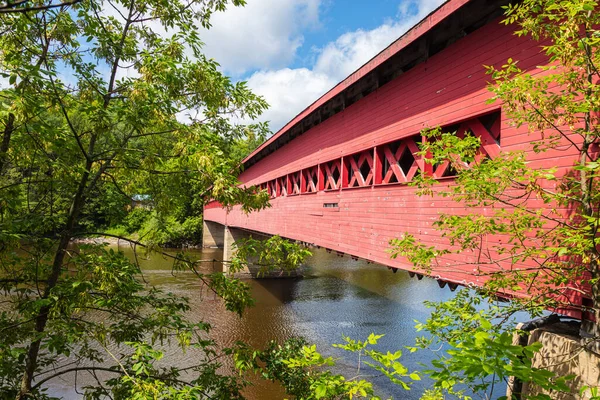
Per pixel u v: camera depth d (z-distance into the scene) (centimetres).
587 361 321
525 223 314
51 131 317
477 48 500
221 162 384
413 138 643
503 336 181
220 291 409
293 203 1256
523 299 350
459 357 188
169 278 2044
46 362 434
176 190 464
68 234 400
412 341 1208
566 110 282
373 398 257
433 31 563
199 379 406
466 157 313
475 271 475
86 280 366
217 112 468
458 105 529
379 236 722
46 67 354
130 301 417
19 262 395
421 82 611
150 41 475
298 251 404
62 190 421
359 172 830
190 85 432
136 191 482
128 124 364
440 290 1944
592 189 292
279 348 446
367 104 782
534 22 298
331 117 961
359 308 1600
